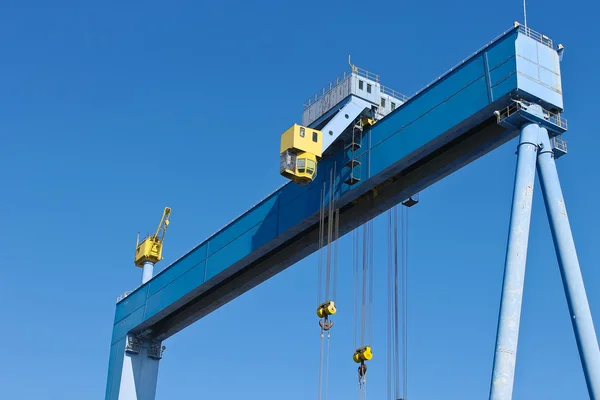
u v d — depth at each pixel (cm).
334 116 3847
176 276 5109
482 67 3331
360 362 3647
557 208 3022
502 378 2730
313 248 4275
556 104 3231
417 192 3797
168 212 6469
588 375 2744
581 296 2855
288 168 3650
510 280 2875
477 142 3469
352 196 3819
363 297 3903
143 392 5525
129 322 5566
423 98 3556
